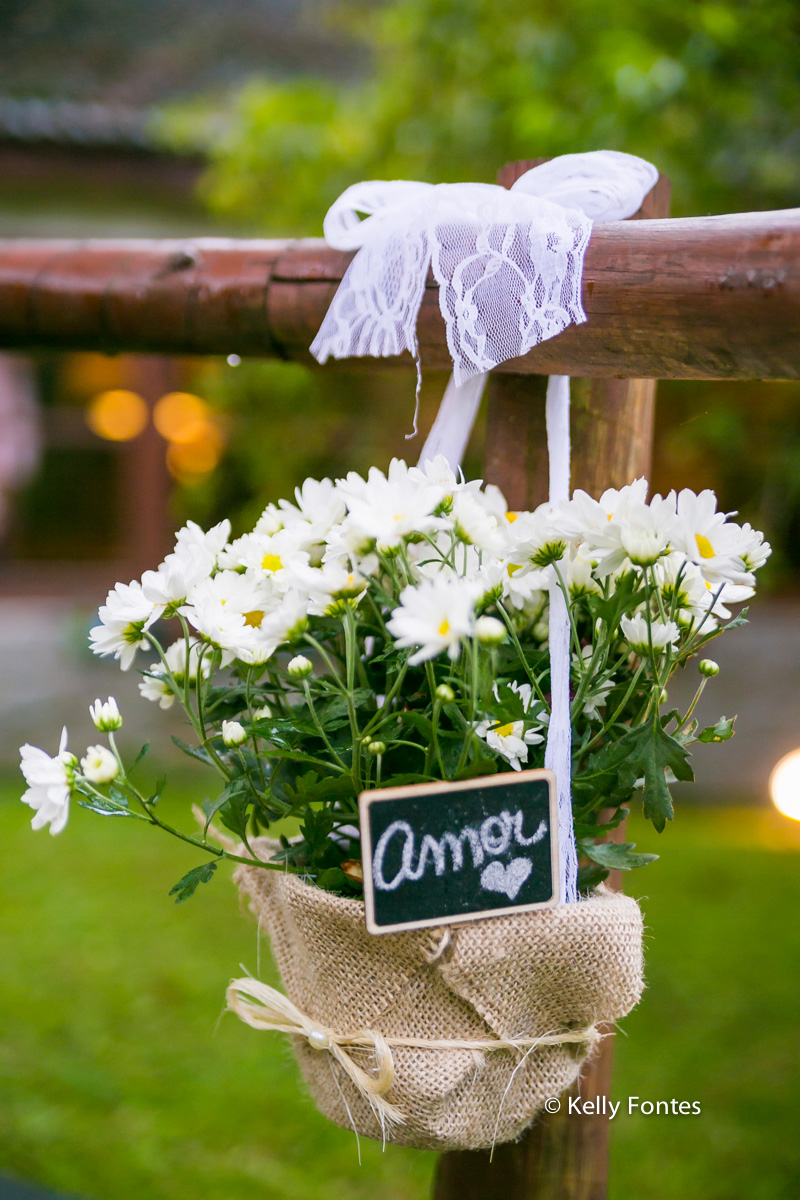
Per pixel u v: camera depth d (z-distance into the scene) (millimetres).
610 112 2168
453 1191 1132
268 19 6328
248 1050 2078
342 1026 981
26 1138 1793
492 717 971
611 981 973
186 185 5289
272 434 3285
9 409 6566
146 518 6156
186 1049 2078
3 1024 2170
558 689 975
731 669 3785
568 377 1054
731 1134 1774
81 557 7598
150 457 6121
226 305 1153
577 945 962
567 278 982
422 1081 964
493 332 993
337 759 973
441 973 960
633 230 992
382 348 1032
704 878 2863
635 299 983
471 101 2510
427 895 946
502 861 954
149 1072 1999
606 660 1004
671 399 2564
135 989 2307
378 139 2742
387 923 942
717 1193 1632
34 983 2340
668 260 977
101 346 1232
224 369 3215
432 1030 974
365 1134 993
